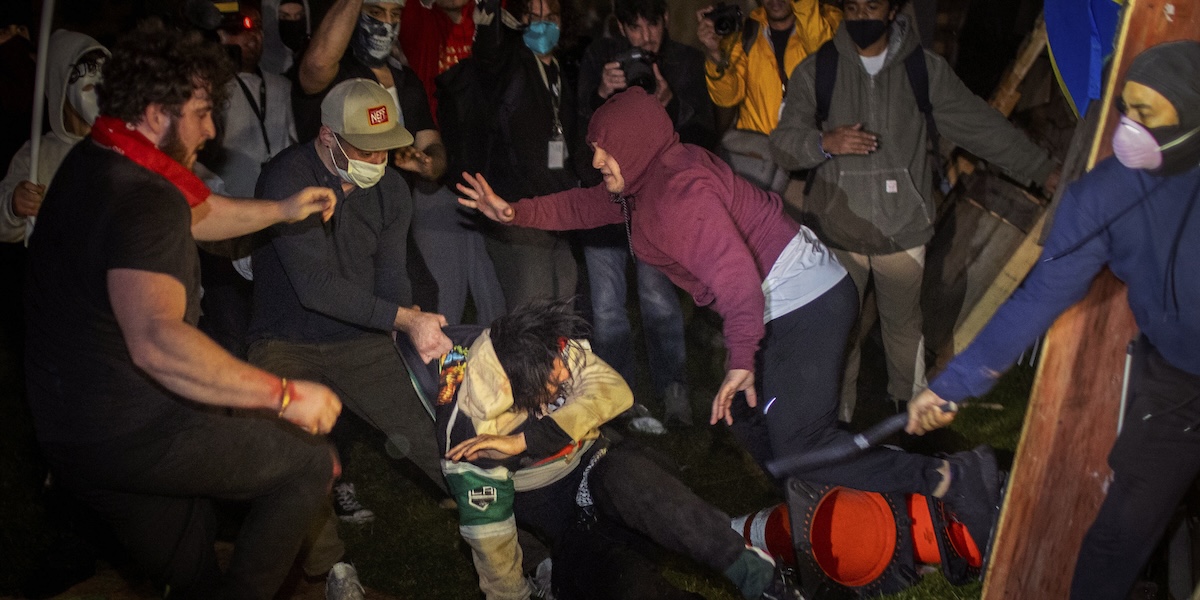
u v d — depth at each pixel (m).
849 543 3.44
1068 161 3.83
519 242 4.55
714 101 4.79
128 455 2.57
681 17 5.50
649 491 3.01
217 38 4.02
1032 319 2.82
